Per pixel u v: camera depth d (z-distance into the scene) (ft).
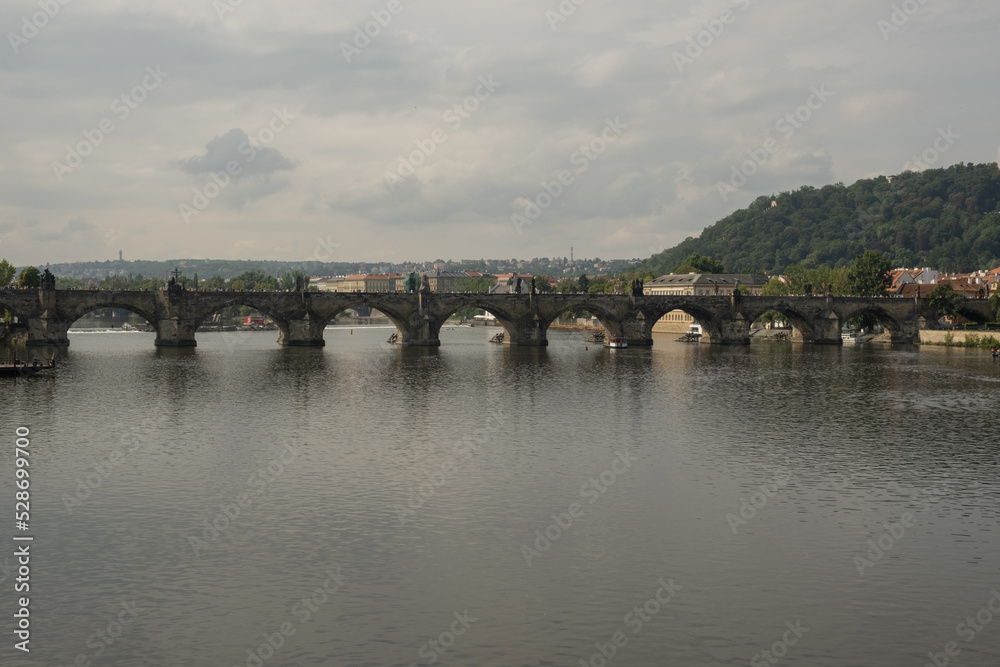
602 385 499.10
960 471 271.08
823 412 391.86
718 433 336.29
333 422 357.82
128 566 182.60
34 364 556.10
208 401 418.31
